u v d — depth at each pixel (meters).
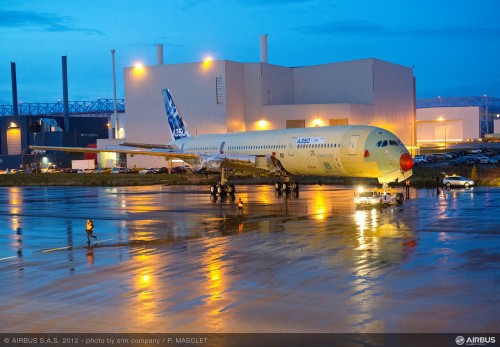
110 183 87.69
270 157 56.97
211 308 16.72
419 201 46.72
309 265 22.28
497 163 110.81
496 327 14.48
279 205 46.72
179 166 124.00
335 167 51.97
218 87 114.25
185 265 23.02
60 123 196.50
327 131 52.94
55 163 173.62
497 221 33.72
